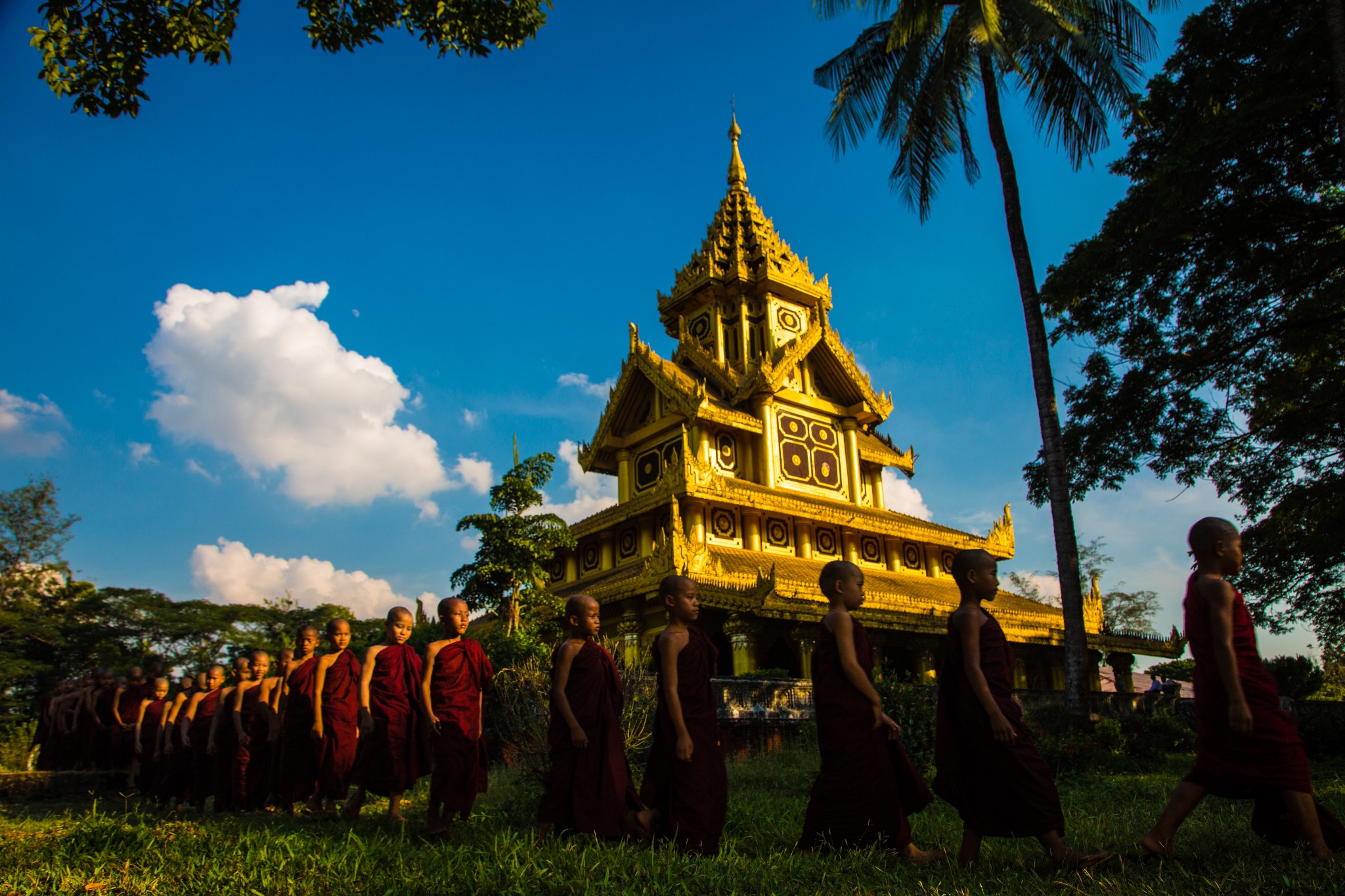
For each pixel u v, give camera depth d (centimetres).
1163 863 544
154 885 580
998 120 2144
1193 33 2009
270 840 710
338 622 1098
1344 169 1695
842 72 2325
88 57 992
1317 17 1756
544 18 1177
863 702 635
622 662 1426
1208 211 1870
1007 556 3847
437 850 660
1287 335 2061
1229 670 546
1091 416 2105
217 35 1005
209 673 1252
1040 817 565
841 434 3753
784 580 2725
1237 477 2169
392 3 1130
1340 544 1977
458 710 795
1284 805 541
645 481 3572
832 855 599
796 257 3944
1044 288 2080
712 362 3631
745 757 1639
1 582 4216
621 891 520
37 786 1508
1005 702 589
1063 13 2092
